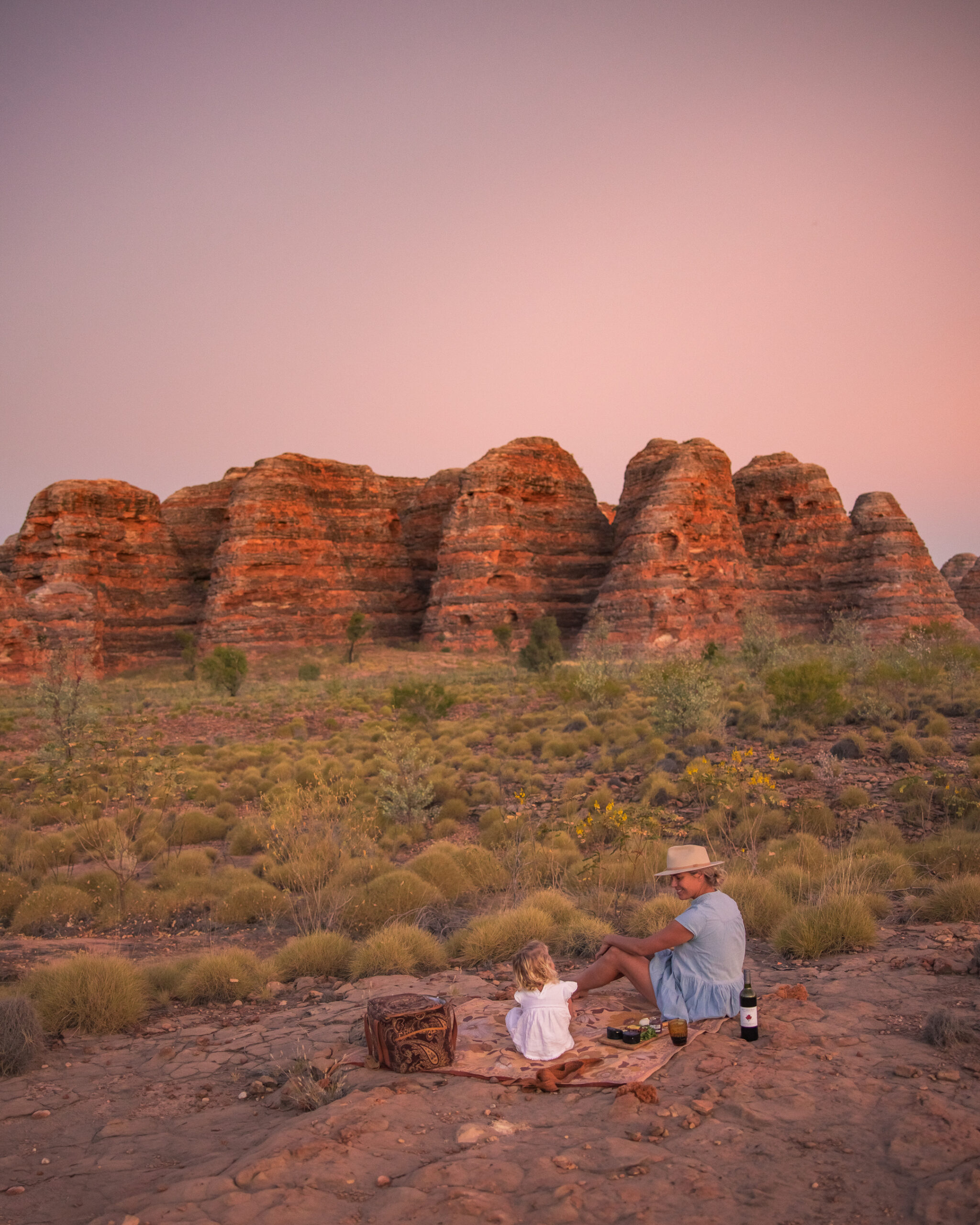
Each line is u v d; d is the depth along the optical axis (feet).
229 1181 12.05
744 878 29.91
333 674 223.92
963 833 36.22
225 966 25.08
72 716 86.63
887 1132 12.48
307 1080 16.19
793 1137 12.51
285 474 272.10
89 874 41.60
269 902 36.14
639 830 37.68
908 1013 17.84
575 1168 11.93
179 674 242.37
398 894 33.58
